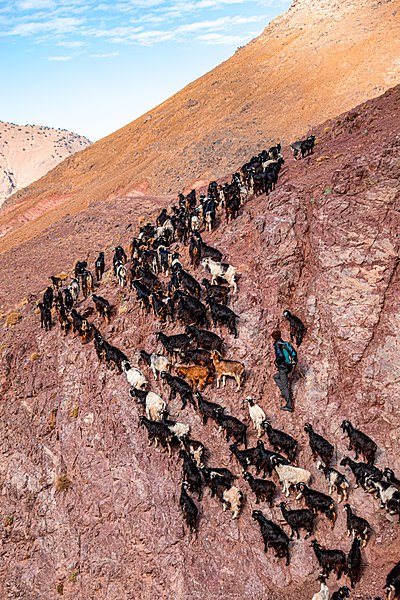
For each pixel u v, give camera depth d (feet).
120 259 95.81
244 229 83.56
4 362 88.07
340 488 60.54
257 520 59.26
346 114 120.26
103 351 77.36
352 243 72.33
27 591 72.79
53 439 80.12
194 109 341.41
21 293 131.85
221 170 246.68
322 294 72.54
